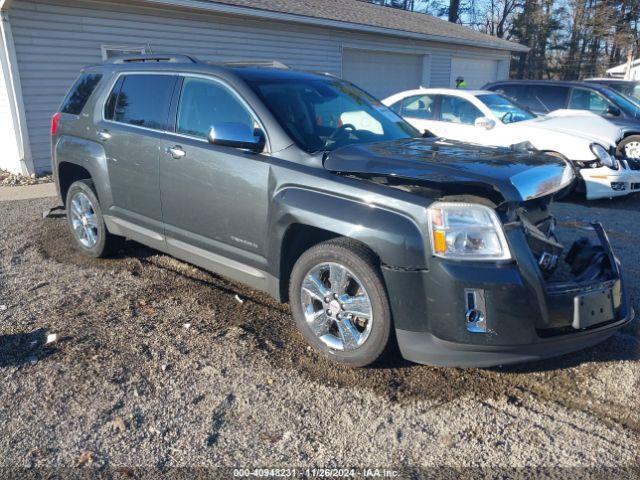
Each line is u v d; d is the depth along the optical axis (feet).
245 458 9.21
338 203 11.39
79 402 10.54
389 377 11.48
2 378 11.20
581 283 11.14
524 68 153.99
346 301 11.44
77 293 15.44
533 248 11.19
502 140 28.66
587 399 10.88
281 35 48.39
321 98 14.65
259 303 14.98
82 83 18.48
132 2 37.06
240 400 10.71
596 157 26.53
